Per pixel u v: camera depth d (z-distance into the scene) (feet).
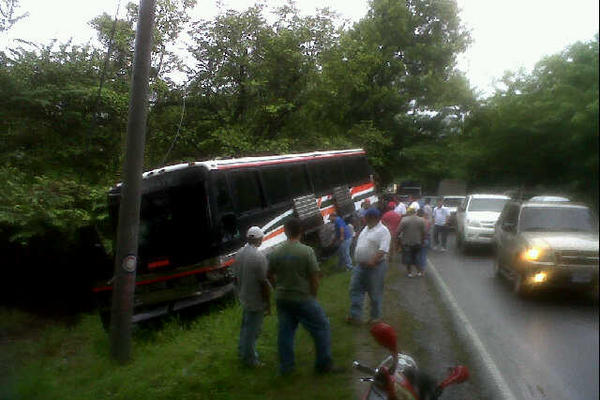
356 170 69.46
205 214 36.55
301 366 22.76
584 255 33.45
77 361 29.63
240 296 23.27
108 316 37.60
